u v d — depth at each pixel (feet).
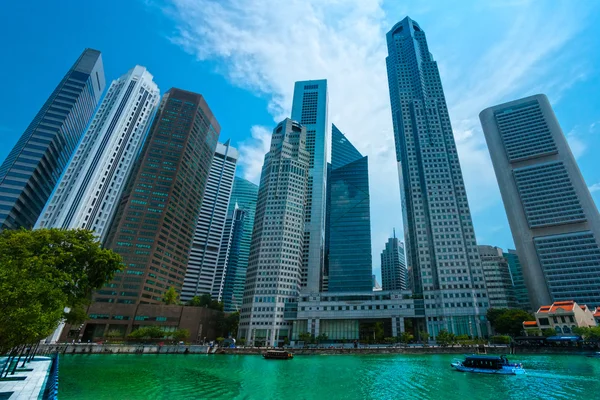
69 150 614.34
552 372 196.75
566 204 618.44
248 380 168.45
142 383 149.38
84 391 127.24
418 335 512.22
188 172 645.10
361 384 159.02
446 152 636.07
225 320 571.69
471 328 481.05
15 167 485.15
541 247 613.93
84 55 641.40
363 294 543.80
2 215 446.60
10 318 94.94
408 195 644.27
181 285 599.98
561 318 384.68
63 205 545.85
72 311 241.96
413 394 137.49
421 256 561.84
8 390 94.48
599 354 302.25
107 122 640.58
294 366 236.63
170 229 576.61
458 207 586.04
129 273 501.56
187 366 221.66
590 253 573.33
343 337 527.40
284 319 557.33
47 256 165.37
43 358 186.50
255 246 644.27
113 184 622.95
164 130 640.99
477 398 131.03
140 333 384.27
